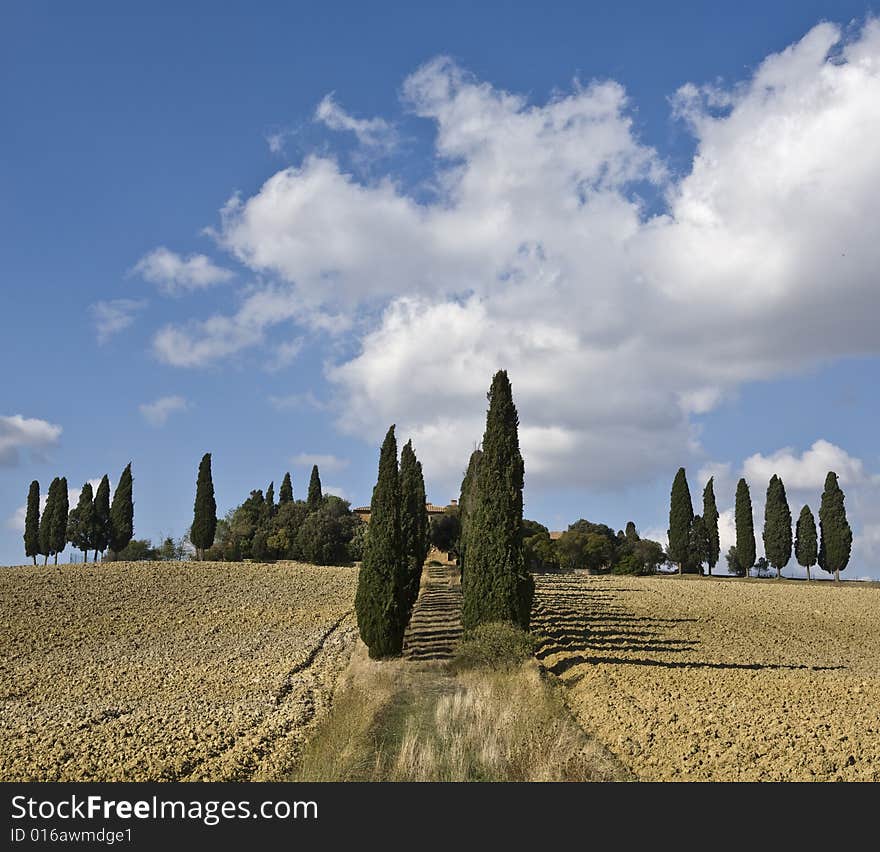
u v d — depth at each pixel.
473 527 33.84
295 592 65.00
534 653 32.94
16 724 21.34
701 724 18.91
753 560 99.81
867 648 41.12
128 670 32.78
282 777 15.68
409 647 39.00
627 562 102.38
